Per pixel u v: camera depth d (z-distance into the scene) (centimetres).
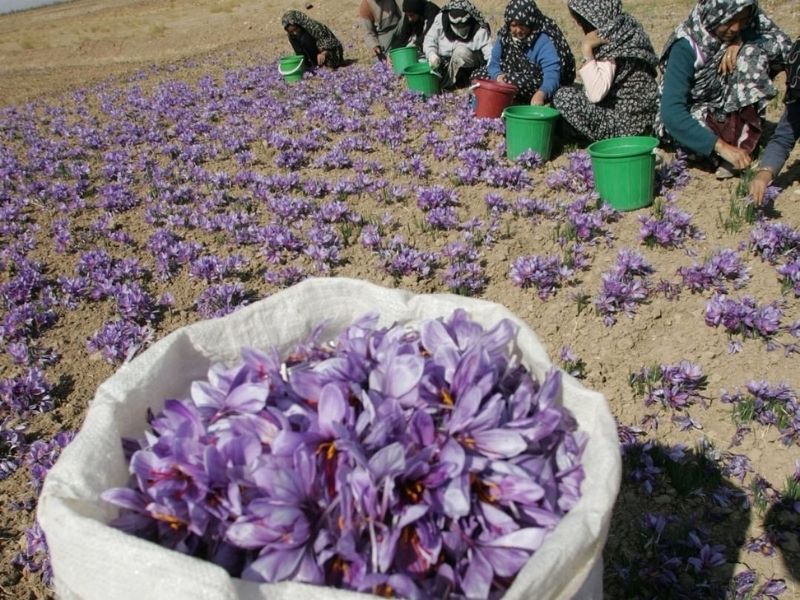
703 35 625
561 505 204
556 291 532
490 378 210
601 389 434
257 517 182
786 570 318
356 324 253
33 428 455
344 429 190
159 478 198
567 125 758
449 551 188
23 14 5484
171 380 246
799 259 504
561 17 1536
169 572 168
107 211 761
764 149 647
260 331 262
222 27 2511
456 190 714
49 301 586
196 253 640
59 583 192
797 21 1090
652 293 511
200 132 995
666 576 311
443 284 561
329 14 2286
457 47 999
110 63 2162
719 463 369
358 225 670
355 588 177
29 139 1050
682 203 633
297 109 1043
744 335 460
